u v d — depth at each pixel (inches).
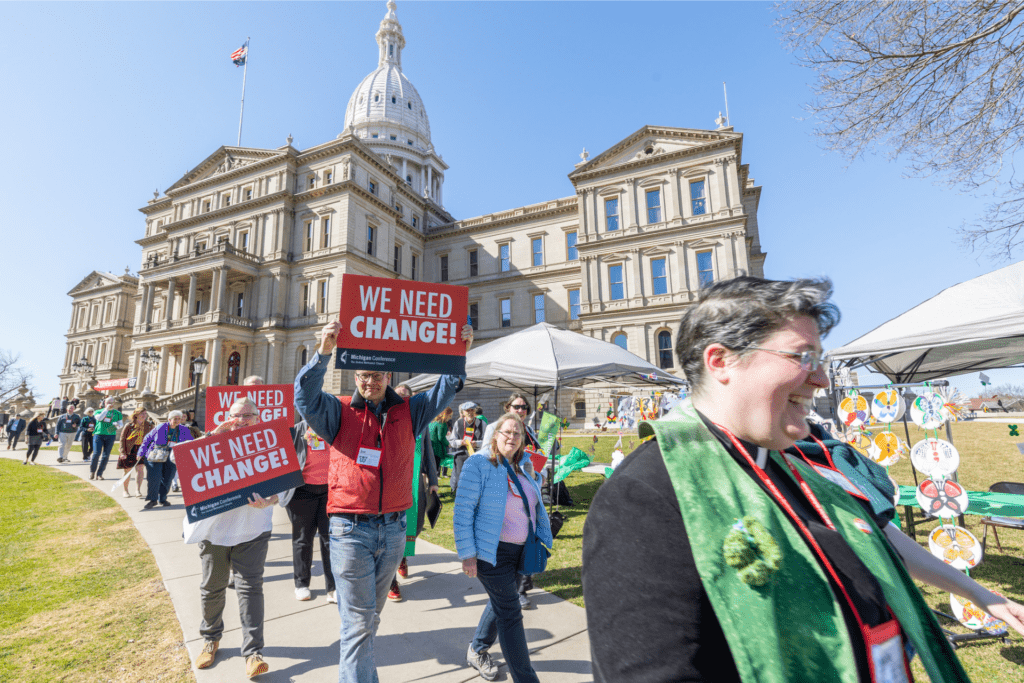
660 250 1219.9
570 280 1480.1
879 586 34.7
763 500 35.5
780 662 29.2
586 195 1332.4
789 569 32.3
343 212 1357.0
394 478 115.6
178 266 1419.8
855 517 39.3
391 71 2783.0
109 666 137.7
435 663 136.6
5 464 617.0
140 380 1435.8
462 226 1659.7
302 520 189.0
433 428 334.6
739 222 1148.5
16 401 1245.7
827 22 270.7
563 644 144.2
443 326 127.6
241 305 1446.9
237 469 135.5
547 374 277.0
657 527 33.5
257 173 1503.4
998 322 170.9
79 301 2482.8
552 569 213.0
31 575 216.7
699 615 30.8
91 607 180.2
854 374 278.7
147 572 217.9
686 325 45.9
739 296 42.3
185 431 386.0
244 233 1482.5
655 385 398.9
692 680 29.5
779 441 40.3
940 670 35.4
